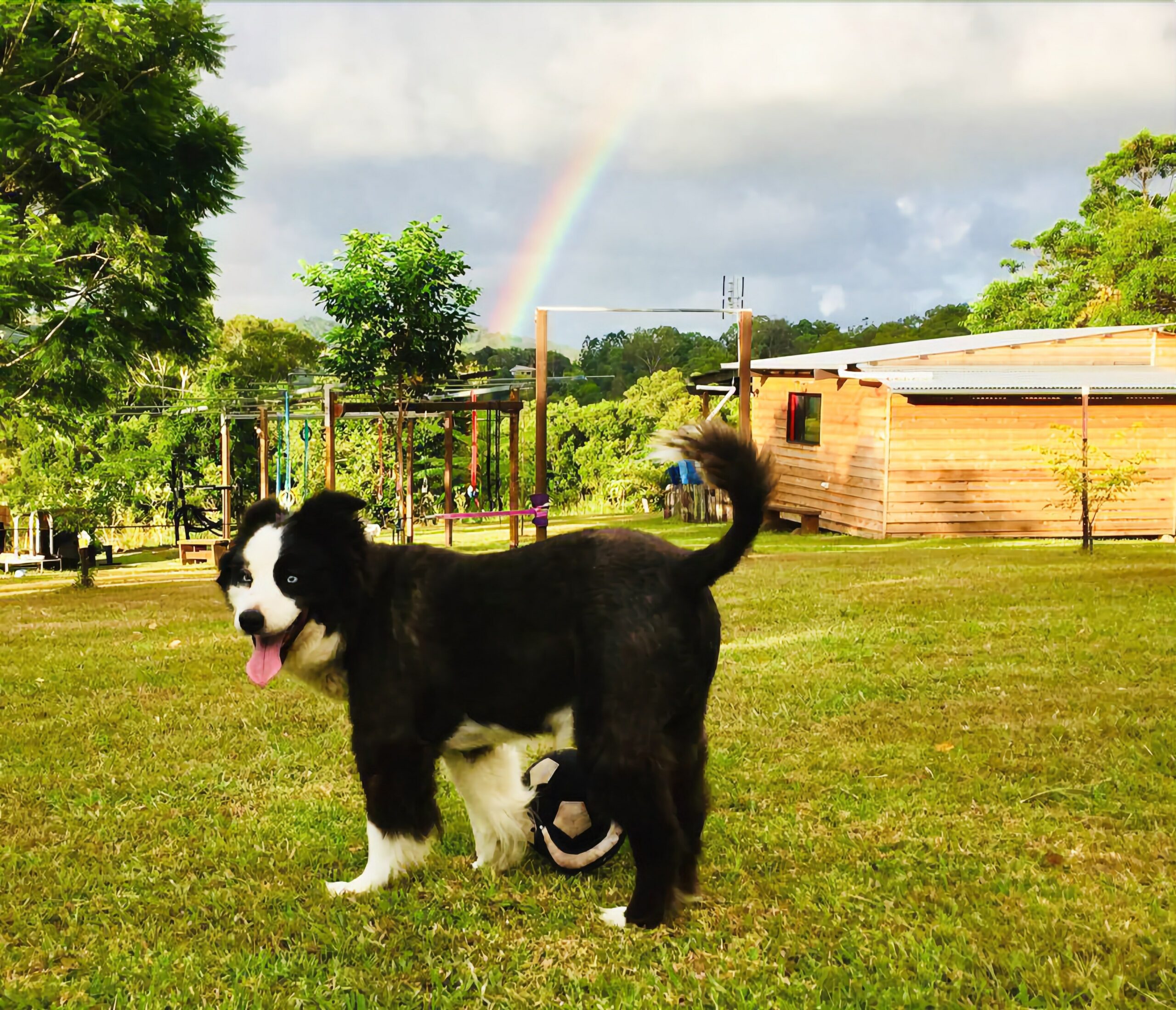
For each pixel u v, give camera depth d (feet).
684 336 205.87
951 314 180.96
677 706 10.73
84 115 62.85
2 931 10.92
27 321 60.39
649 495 97.66
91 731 18.62
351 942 10.55
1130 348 72.59
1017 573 37.09
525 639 10.98
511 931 10.85
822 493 71.10
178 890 11.84
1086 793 14.38
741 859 12.43
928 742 16.93
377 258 62.18
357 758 11.80
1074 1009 9.02
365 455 87.35
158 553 87.61
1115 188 134.62
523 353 148.36
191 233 68.69
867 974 9.70
